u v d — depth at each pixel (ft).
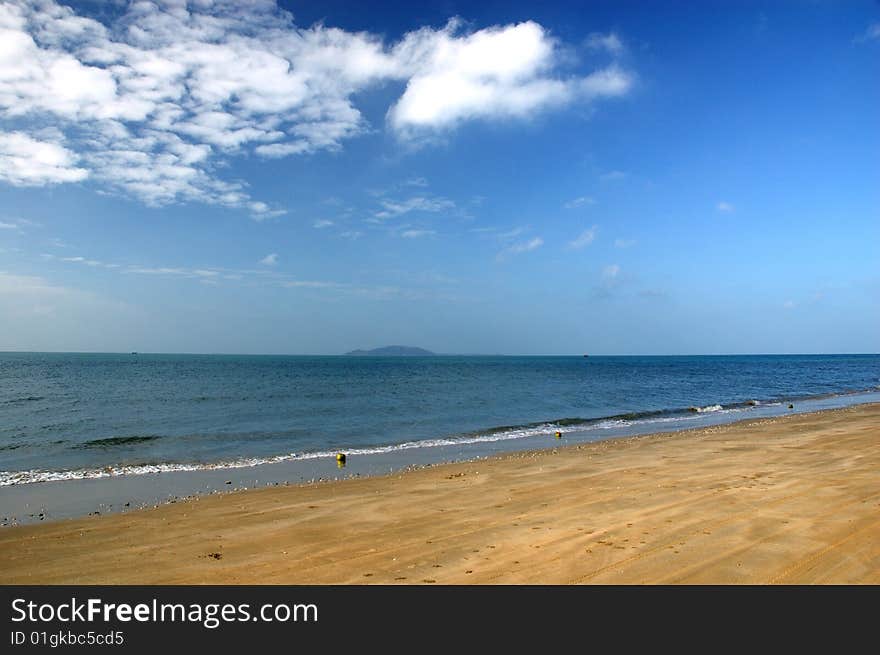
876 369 326.03
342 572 21.95
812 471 37.83
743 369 329.72
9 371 256.32
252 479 46.06
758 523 25.77
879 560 20.97
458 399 124.67
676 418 92.07
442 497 34.47
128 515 31.94
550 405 114.83
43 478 46.68
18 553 25.12
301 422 85.51
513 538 25.13
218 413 96.32
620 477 38.37
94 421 85.76
